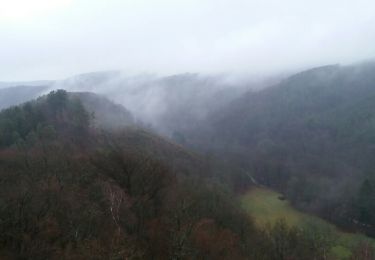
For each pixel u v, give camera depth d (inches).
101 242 1029.8
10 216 1040.2
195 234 1325.0
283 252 1835.6
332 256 2170.3
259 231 2117.4
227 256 1369.3
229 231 1647.4
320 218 3302.2
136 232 1204.5
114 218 1145.4
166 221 1299.2
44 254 954.7
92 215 1152.2
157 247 1177.4
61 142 2987.2
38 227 1043.9
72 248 993.5
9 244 993.5
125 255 969.5
